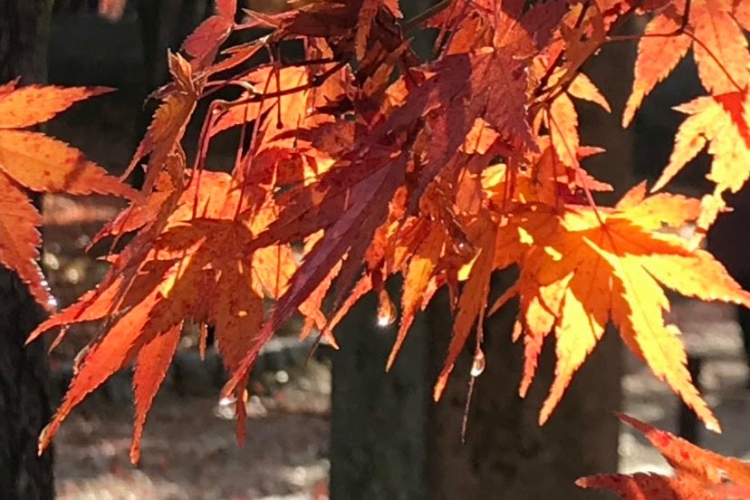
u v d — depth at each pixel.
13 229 0.49
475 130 0.50
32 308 1.01
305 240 0.51
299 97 0.53
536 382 0.99
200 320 0.50
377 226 0.46
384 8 0.51
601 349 1.01
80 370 0.50
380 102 0.50
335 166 0.48
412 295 0.52
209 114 0.51
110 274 0.50
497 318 0.97
